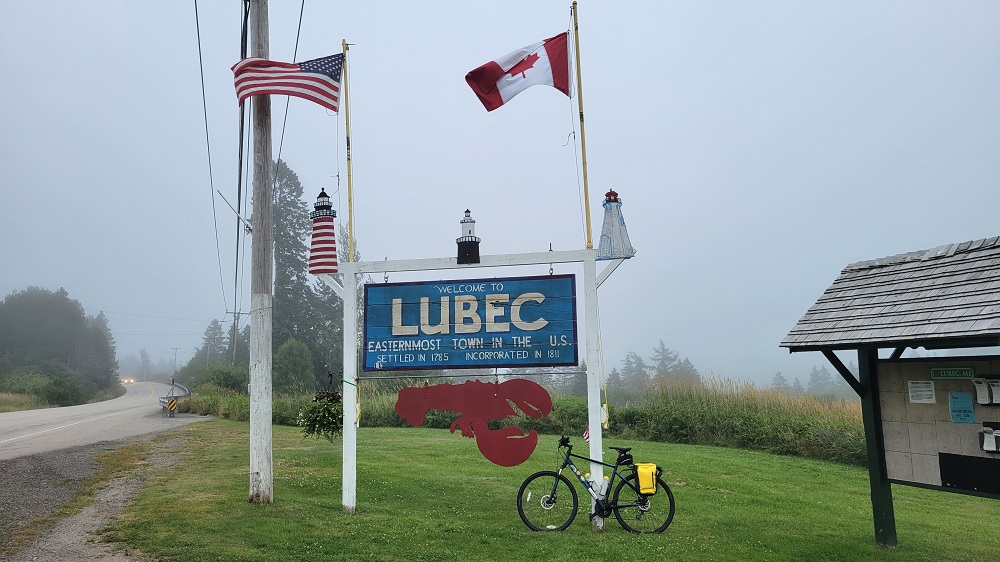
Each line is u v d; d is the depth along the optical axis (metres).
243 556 6.11
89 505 8.12
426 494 9.59
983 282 6.57
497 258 8.29
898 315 7.11
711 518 8.59
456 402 8.27
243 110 10.62
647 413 19.55
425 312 8.48
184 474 10.52
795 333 8.09
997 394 6.39
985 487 6.53
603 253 8.01
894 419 7.41
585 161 8.08
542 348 8.21
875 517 7.50
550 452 14.81
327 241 8.69
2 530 6.91
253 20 9.07
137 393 80.44
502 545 6.92
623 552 6.71
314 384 41.97
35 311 116.12
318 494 9.41
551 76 8.42
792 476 12.62
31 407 44.19
